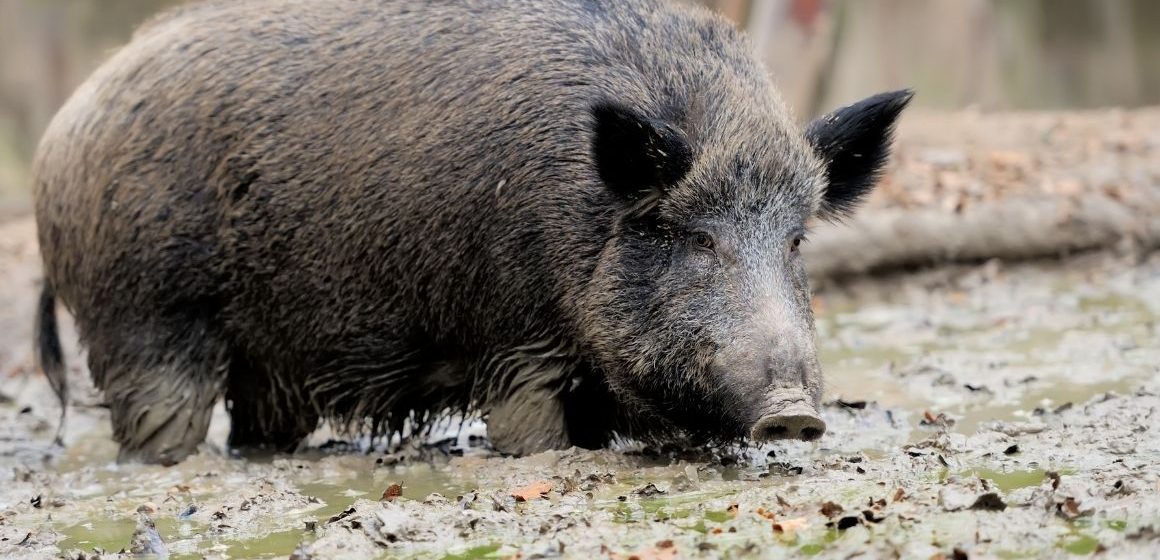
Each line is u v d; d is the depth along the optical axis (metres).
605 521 9.65
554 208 11.69
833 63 28.11
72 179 13.26
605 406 12.39
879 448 11.89
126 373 13.18
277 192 12.55
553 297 11.82
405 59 12.46
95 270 13.14
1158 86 48.38
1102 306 18.11
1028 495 9.53
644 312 11.32
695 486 10.71
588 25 12.23
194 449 13.33
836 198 12.30
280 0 13.32
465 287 12.12
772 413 10.27
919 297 19.72
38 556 9.85
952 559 8.20
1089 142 23.36
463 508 10.12
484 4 12.58
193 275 12.88
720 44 12.28
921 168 22.66
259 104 12.65
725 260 11.05
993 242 20.19
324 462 12.66
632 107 11.50
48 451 14.46
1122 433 11.56
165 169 12.77
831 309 19.73
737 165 11.17
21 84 41.03
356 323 12.64
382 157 12.27
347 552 9.32
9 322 19.66
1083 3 46.75
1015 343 16.28
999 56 43.12
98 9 42.28
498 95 12.03
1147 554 8.09
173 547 9.91
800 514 9.48
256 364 13.34
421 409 13.16
